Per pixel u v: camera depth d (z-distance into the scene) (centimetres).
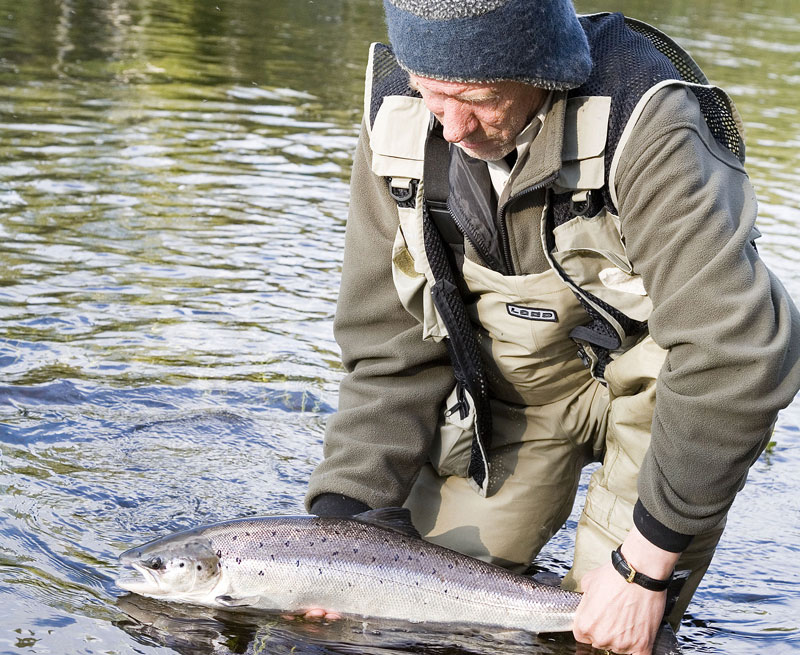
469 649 305
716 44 1742
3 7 1507
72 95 1048
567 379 339
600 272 293
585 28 291
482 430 335
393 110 302
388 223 321
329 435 341
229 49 1370
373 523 323
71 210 709
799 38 1948
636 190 269
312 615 316
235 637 301
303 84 1197
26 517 356
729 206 265
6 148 843
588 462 368
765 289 259
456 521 353
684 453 268
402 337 333
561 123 276
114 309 552
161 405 452
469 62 261
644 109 270
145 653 289
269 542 318
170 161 850
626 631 289
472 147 285
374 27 1662
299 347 527
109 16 1523
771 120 1193
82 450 409
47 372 471
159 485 388
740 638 327
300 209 754
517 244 299
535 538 355
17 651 284
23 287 570
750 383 256
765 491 429
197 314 556
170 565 313
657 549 280
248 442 429
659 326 268
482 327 329
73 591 317
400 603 315
